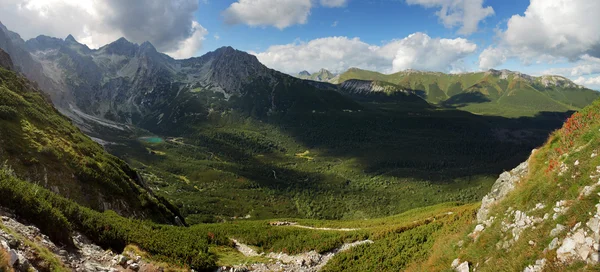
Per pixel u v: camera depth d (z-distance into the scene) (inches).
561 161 1066.1
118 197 2795.3
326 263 1793.8
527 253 837.2
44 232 988.6
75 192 2487.7
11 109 3004.4
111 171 3075.8
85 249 1096.8
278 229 2566.4
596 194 780.0
